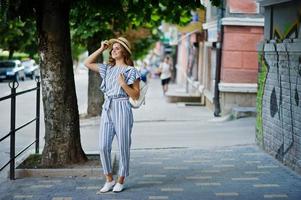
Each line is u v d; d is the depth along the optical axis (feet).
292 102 24.17
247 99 50.21
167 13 36.76
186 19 38.52
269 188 21.01
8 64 123.75
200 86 68.64
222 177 22.90
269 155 27.89
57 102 23.54
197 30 68.54
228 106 50.31
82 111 60.18
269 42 28.40
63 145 23.62
